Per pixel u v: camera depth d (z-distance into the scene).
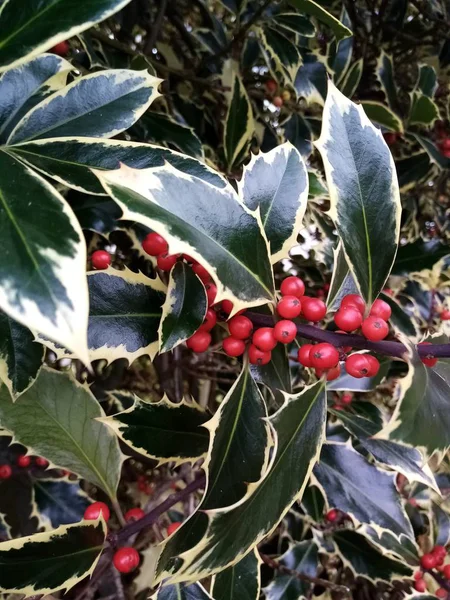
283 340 0.13
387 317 0.15
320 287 0.33
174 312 0.14
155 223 0.11
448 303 0.34
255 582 0.19
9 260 0.08
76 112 0.15
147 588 0.25
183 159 0.14
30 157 0.13
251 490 0.12
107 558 0.17
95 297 0.15
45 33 0.10
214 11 0.42
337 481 0.21
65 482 0.24
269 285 0.14
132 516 0.21
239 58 0.33
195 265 0.15
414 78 0.43
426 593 0.27
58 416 0.19
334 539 0.29
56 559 0.15
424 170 0.35
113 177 0.11
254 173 0.16
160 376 0.29
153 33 0.29
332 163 0.14
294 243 0.16
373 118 0.32
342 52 0.31
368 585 0.36
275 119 0.36
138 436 0.17
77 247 0.08
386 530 0.21
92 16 0.10
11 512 0.25
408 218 0.38
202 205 0.12
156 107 0.30
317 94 0.29
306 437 0.14
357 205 0.14
